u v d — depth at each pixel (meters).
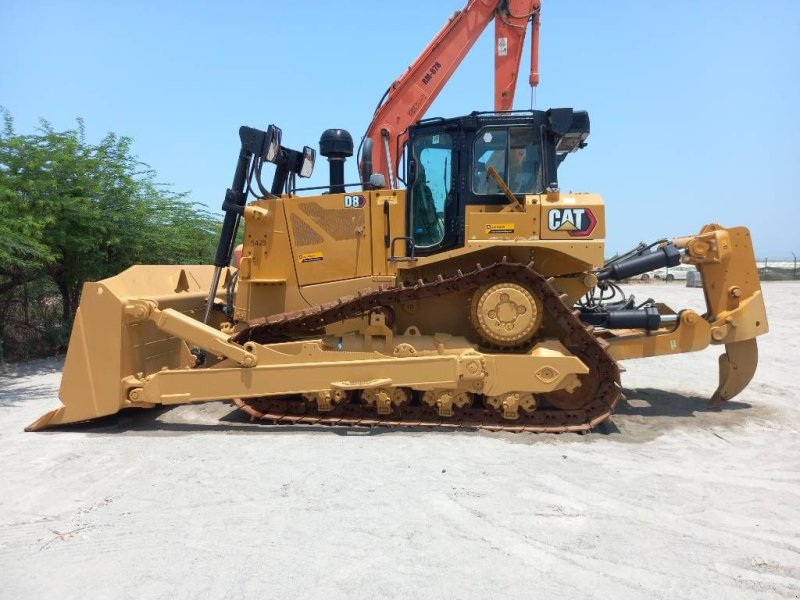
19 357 11.98
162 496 4.52
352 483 4.70
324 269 6.97
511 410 6.18
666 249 7.11
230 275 8.10
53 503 4.44
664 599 3.12
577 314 6.36
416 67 9.91
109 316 6.30
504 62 9.96
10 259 9.91
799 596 3.16
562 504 4.31
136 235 13.16
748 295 6.90
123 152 12.99
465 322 6.65
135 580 3.31
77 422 6.56
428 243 6.80
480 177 6.63
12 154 11.38
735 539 3.79
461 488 4.59
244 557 3.55
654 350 6.90
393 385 6.20
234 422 6.75
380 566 3.44
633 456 5.43
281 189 7.74
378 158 10.04
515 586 3.23
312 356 6.35
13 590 3.24
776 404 7.51
